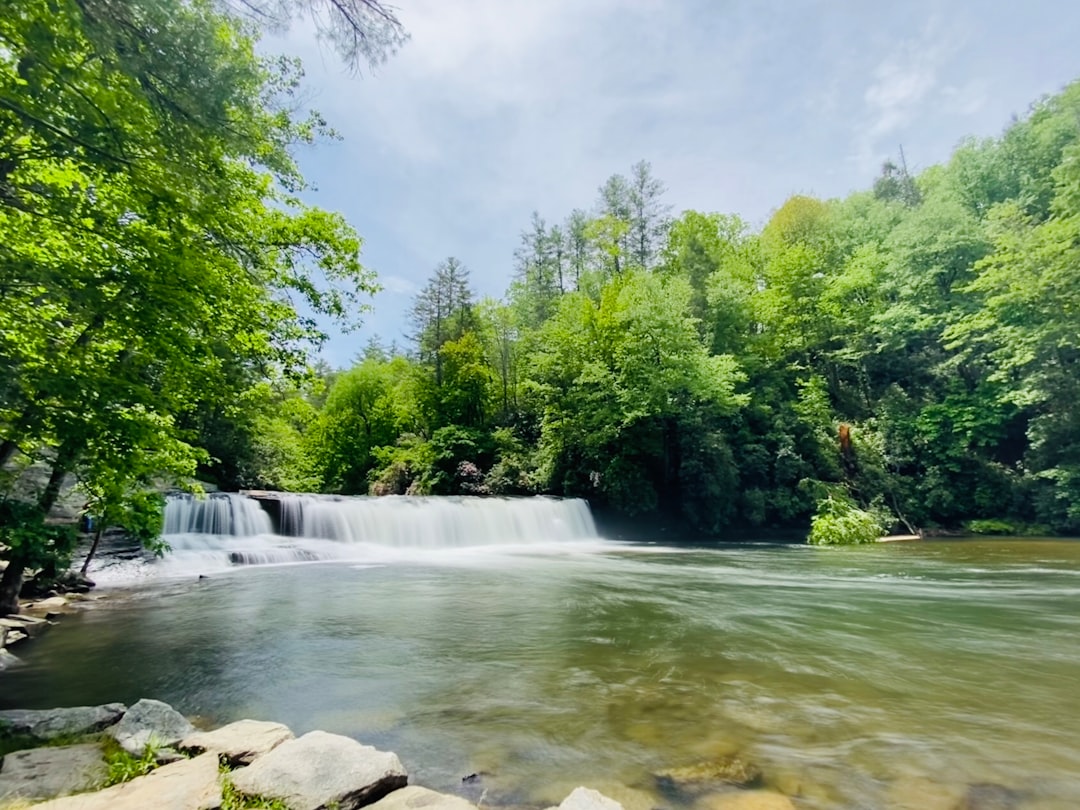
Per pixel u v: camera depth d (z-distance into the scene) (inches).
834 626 291.9
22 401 211.2
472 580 466.6
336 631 286.5
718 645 255.9
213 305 296.2
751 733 157.8
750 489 925.8
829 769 135.2
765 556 646.5
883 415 1038.4
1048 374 838.5
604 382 956.6
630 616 320.8
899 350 1138.0
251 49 204.2
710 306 1104.8
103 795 109.4
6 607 290.7
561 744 150.8
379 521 759.7
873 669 218.8
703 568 540.4
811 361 1211.2
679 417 956.6
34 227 225.0
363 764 122.7
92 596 385.4
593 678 209.5
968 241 1024.2
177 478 351.9
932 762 138.9
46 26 149.6
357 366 1791.3
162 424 310.3
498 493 1147.3
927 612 323.6
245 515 656.4
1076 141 869.2
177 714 156.6
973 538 807.1
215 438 822.5
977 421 926.4
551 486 1064.2
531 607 349.7
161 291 240.5
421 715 173.2
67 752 132.3
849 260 1256.2
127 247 235.3
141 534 333.7
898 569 505.0
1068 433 841.5
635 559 632.4
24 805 106.0
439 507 808.3
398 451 1401.3
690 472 918.4
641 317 941.8
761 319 1163.9
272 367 385.7
